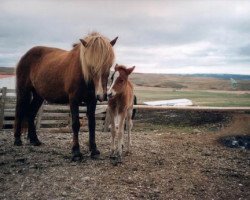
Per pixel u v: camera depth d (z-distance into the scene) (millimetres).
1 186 2525
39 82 3662
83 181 2650
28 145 3949
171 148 4074
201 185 2705
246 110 6008
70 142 4223
